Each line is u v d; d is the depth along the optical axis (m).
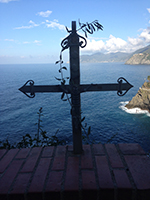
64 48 2.53
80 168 2.37
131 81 136.38
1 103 83.75
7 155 2.79
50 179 2.16
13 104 81.06
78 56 2.54
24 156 2.75
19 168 2.43
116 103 75.44
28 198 1.97
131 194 1.95
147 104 62.84
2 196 1.96
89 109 67.25
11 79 197.62
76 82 2.61
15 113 65.56
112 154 2.68
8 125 52.91
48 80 167.12
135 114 60.75
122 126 50.34
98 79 155.50
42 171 2.33
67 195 1.96
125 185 1.98
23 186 2.06
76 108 2.59
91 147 2.95
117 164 2.41
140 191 1.93
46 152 2.85
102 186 1.98
